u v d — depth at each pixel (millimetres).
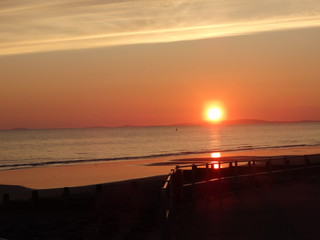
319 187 18500
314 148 93562
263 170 28500
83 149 112312
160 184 22641
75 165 62375
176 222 10688
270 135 190375
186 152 88438
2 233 13500
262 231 9555
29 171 53125
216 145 117375
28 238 12898
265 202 14078
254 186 17875
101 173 46250
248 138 162250
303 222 10539
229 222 10648
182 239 8867
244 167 28391
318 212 11961
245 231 9570
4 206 17719
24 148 121188
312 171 22625
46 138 194875
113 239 12586
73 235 13211
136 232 12969
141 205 17141
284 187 18750
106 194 17750
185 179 25703
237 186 16844
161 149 105125
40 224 14859
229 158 61562
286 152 77625
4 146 132125
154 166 54219
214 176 25328
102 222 13562
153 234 12586
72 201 17391
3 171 54000
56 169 55406
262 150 87312
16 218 16078
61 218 15859
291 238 8836
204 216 11562
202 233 9414
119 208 16969
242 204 13711
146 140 160750
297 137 165625
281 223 10438
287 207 12953
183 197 13484
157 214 14969
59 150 110000
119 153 94625
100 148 115500
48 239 12758
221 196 15703
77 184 35844
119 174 44250
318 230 9602
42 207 17484
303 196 15516
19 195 28297
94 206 17344
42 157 87688
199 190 14516
